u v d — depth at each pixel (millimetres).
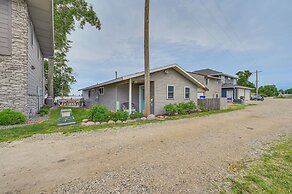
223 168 3357
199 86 15680
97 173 3045
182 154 4051
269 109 15867
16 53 8422
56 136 5609
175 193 2459
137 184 2688
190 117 10500
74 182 2732
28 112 9672
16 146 4555
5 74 8141
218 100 15648
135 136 5684
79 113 13164
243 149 4574
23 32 8656
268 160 3848
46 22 11625
